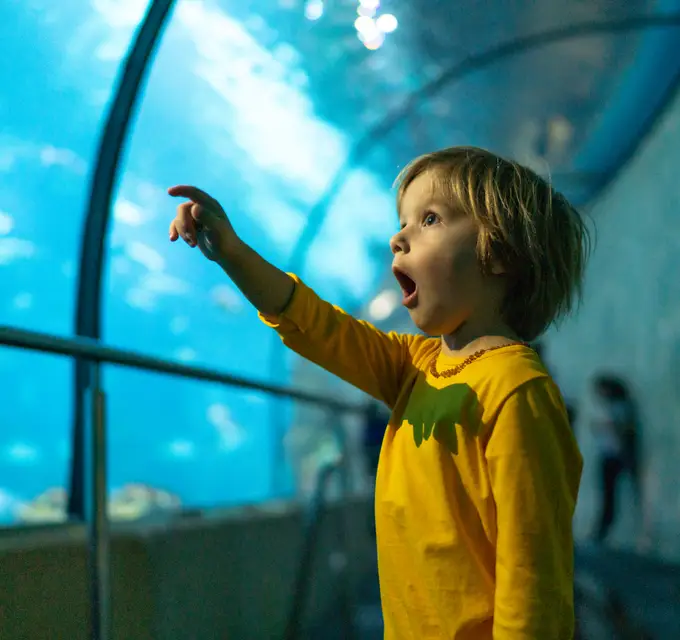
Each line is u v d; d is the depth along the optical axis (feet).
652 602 15.90
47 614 6.24
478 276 4.36
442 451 4.10
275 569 11.82
